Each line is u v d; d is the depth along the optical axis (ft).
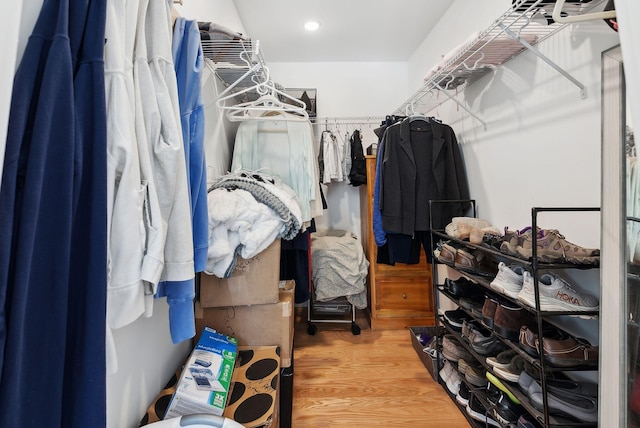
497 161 5.38
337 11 7.32
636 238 2.81
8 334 1.29
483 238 4.37
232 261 3.87
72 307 1.60
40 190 1.41
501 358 4.09
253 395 3.39
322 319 8.55
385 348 6.95
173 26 2.84
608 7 2.89
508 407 3.88
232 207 3.80
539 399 3.35
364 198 9.07
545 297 3.27
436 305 5.73
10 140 1.36
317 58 9.66
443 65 5.22
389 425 4.58
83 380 1.58
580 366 3.10
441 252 5.54
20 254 1.33
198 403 2.97
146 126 2.16
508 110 5.07
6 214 1.32
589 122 3.60
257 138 5.98
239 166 5.69
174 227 2.33
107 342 1.86
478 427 4.38
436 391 5.39
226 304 4.40
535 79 4.47
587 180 3.65
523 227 4.75
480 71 5.57
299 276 6.73
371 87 9.89
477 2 5.97
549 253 3.20
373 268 8.02
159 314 3.51
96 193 1.65
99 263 1.64
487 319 4.19
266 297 4.45
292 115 6.05
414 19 7.68
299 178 5.98
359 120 9.84
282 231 4.30
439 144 6.15
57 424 1.46
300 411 4.86
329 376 5.83
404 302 8.00
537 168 4.44
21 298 1.33
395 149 6.27
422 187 6.12
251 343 4.56
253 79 5.30
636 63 1.29
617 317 2.87
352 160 8.56
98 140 1.67
